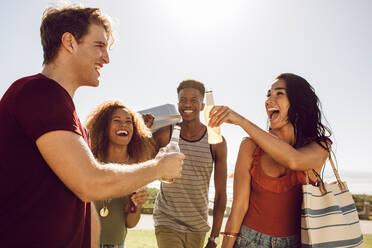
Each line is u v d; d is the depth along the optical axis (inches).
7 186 50.8
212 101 92.3
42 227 51.0
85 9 62.0
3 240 49.9
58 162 49.8
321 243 73.8
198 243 137.3
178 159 64.8
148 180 58.9
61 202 52.8
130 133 125.3
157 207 139.0
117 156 127.3
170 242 131.8
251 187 83.5
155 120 145.3
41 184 51.5
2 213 50.7
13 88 53.8
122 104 130.8
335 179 87.0
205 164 140.0
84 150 52.3
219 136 94.7
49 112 50.4
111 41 68.0
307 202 73.8
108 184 53.2
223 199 141.9
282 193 79.0
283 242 78.5
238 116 79.1
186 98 141.9
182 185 136.0
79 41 60.0
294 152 76.1
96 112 127.6
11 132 51.1
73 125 52.4
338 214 75.5
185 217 134.2
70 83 60.5
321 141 86.2
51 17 60.0
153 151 140.3
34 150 51.4
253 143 85.3
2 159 51.1
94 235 76.6
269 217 79.2
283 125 91.1
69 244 54.1
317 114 90.6
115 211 110.8
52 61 59.9
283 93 89.0
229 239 81.7
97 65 62.7
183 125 144.5
